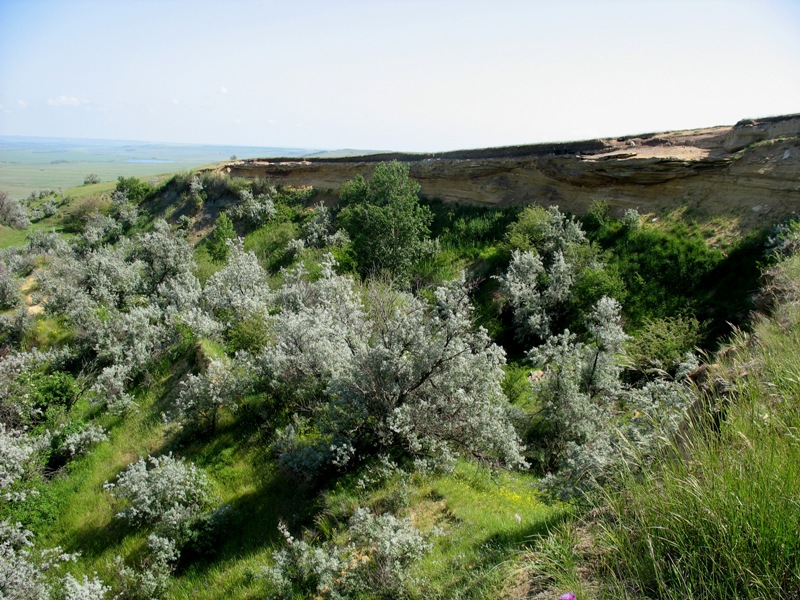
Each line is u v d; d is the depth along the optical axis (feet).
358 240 82.53
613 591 9.75
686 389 19.67
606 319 40.78
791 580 8.14
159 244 86.43
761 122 62.03
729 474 9.63
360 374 28.66
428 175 99.86
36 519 33.32
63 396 48.85
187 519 27.66
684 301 53.47
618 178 71.56
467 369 28.73
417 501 23.98
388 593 16.72
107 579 26.71
